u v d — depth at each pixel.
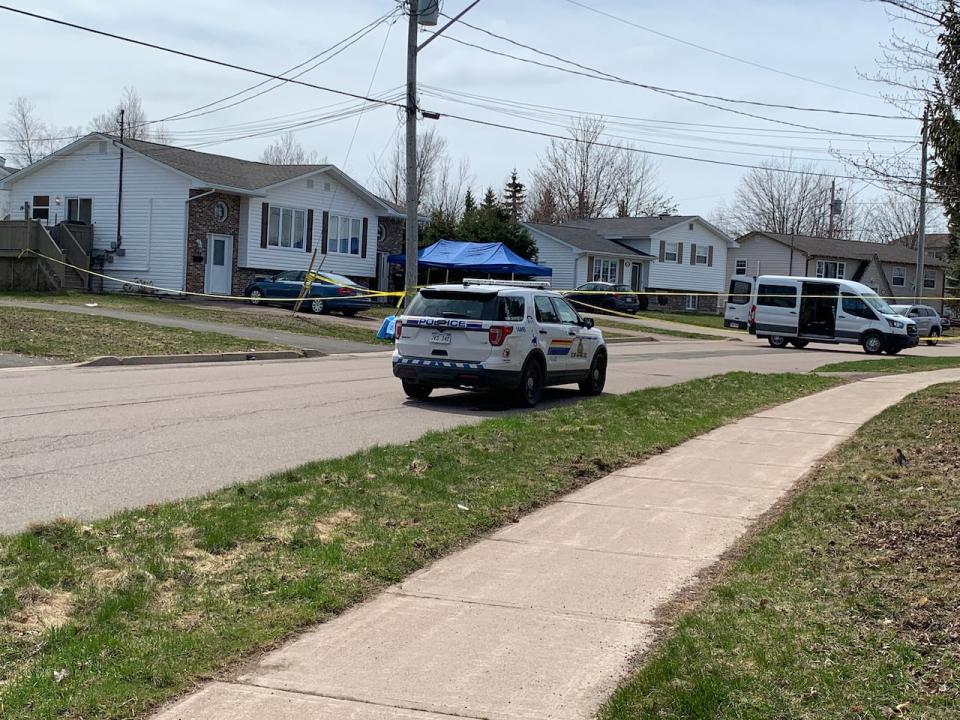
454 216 71.94
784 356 28.41
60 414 11.80
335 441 10.75
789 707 4.09
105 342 20.36
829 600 5.45
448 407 14.07
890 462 9.54
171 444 10.22
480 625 5.21
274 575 5.74
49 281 34.34
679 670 4.47
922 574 5.83
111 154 37.06
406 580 5.93
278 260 38.25
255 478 8.66
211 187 34.84
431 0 23.92
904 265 65.56
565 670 4.63
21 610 5.00
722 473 9.49
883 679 4.37
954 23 8.98
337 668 4.59
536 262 51.75
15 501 7.57
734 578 5.94
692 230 59.69
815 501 7.89
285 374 17.67
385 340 26.22
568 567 6.29
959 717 4.01
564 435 10.98
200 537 6.41
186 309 30.09
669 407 13.85
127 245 36.84
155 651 4.60
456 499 7.79
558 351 15.09
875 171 15.22
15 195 39.47
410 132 24.64
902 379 19.83
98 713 3.99
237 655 4.66
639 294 49.53
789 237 64.50
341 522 6.91
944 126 9.25
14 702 4.02
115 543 6.21
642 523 7.47
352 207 41.28
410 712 4.15
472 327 13.82
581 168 85.56
